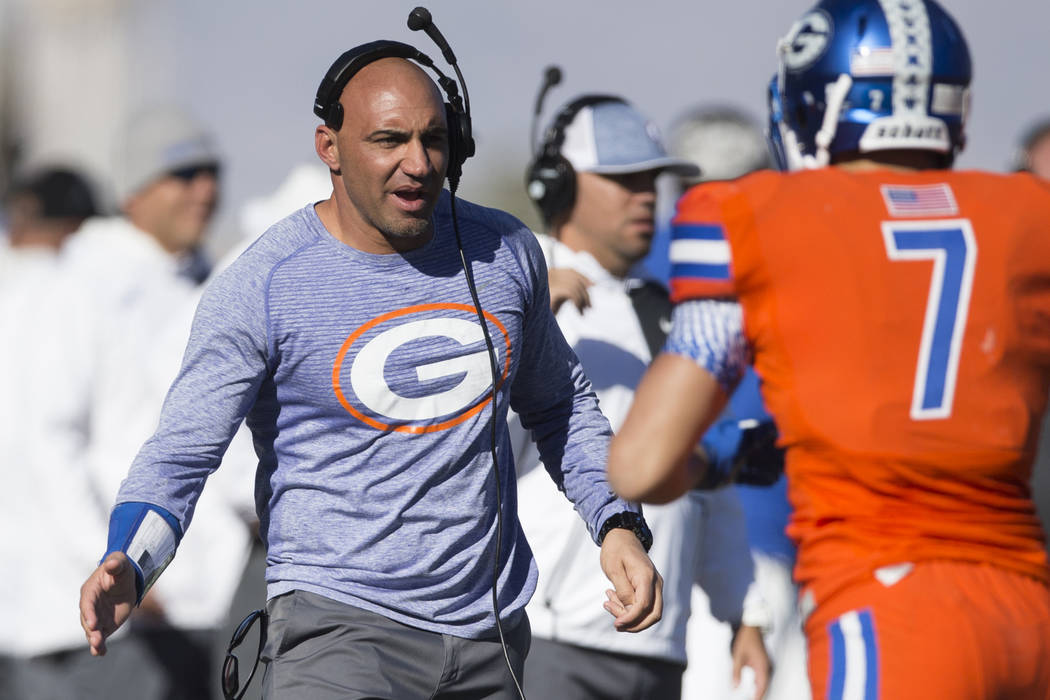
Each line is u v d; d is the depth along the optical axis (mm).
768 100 10602
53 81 82562
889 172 9719
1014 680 9273
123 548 10438
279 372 10922
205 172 19859
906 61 9688
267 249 10938
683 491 9891
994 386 9398
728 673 17531
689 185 19844
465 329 11008
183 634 18438
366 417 10883
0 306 18859
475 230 11305
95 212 21203
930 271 9359
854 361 9305
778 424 9711
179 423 10742
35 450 18094
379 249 10898
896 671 9117
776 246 9352
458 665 11195
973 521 9422
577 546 14062
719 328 9422
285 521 11164
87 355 18188
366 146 10586
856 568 9375
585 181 14953
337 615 10984
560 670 14047
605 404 14281
